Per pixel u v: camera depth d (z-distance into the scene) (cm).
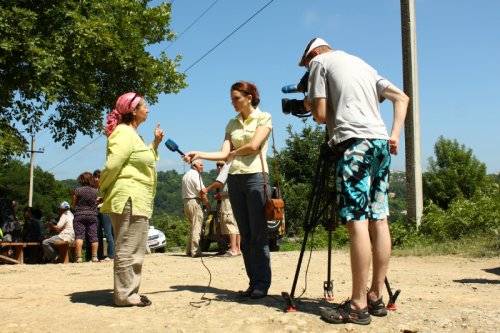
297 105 402
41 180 6619
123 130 431
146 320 377
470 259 877
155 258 954
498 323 354
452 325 350
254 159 454
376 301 373
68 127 1811
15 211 1239
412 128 1219
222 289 520
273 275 670
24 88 1391
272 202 441
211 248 1415
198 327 354
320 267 774
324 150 376
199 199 995
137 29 1778
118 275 423
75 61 1468
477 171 2230
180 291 501
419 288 542
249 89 461
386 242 369
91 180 1035
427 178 2302
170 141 458
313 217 395
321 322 353
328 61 375
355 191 349
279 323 353
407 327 341
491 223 1071
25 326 363
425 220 1162
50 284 578
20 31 1295
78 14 1444
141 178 433
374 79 380
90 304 438
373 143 354
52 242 1081
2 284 576
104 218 1046
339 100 365
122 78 1823
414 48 1237
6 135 1359
